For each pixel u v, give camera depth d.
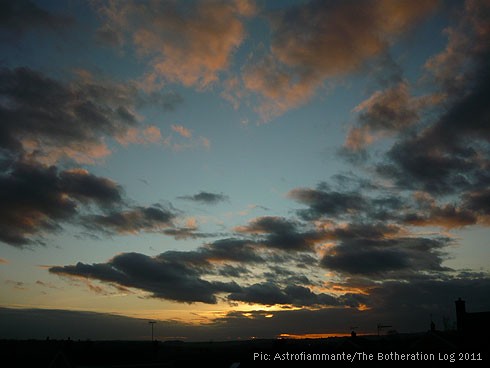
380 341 63.72
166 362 66.69
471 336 53.91
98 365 61.19
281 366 60.56
